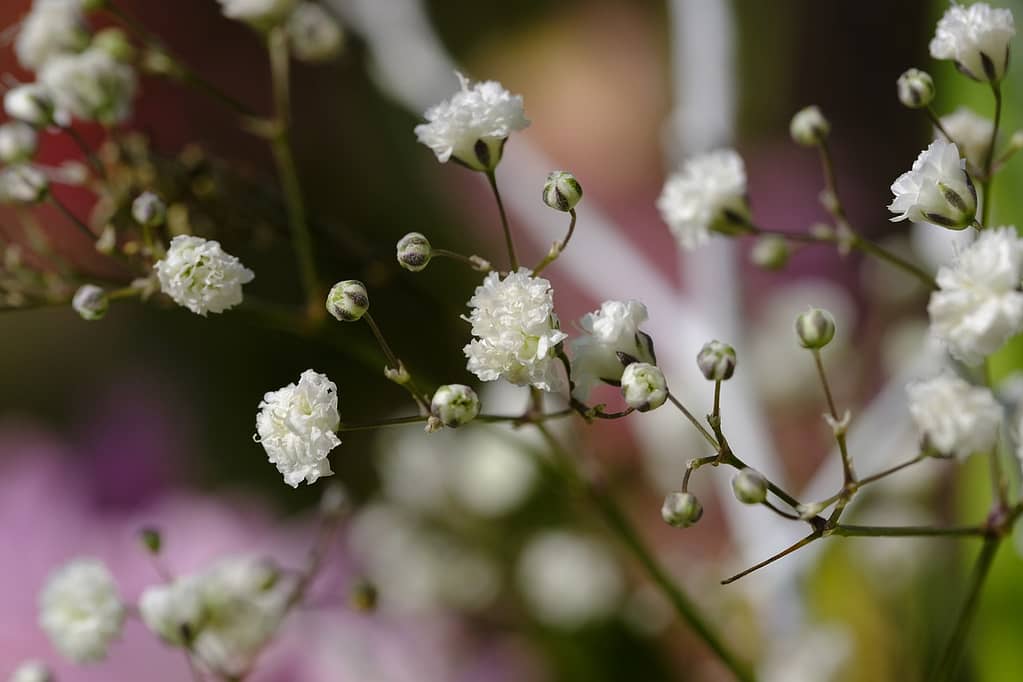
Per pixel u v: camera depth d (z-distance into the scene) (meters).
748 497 0.33
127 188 0.38
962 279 0.32
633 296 0.44
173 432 0.65
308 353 0.66
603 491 0.39
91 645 0.37
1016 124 0.41
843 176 0.74
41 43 0.38
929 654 0.43
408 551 0.49
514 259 0.34
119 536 0.55
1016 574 0.41
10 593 0.52
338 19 0.44
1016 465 0.38
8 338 0.68
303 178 0.70
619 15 0.78
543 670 0.47
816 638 0.43
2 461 0.58
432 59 0.44
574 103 0.77
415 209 0.68
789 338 0.50
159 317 0.67
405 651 0.48
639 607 0.46
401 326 0.54
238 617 0.38
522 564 0.48
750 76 0.76
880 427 0.43
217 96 0.39
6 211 0.57
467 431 0.50
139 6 0.71
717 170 0.35
